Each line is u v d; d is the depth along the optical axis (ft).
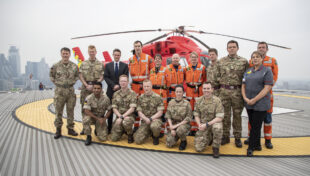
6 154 9.80
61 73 12.24
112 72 13.26
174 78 13.39
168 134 11.28
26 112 20.54
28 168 8.32
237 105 11.03
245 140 11.94
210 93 10.53
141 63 13.53
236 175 7.96
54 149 10.57
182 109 10.98
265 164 9.07
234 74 10.93
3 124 15.69
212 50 12.76
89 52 12.92
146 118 11.44
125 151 10.53
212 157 9.89
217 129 9.77
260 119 9.94
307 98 36.29
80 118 18.35
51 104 26.12
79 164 8.79
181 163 9.11
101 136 11.93
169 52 24.16
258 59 9.82
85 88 13.14
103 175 7.80
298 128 15.57
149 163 9.04
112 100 12.27
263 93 9.57
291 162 9.32
